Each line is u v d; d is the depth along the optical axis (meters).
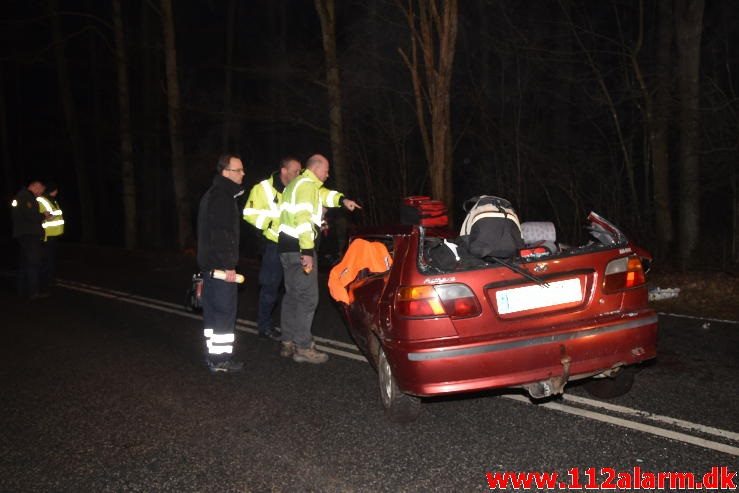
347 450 4.33
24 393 5.77
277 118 15.85
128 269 13.89
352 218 17.27
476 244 4.65
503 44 15.80
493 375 4.13
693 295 8.77
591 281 4.38
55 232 11.24
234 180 6.00
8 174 33.38
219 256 5.93
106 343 7.45
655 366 5.77
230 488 3.89
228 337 6.11
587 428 4.48
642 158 16.23
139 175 27.67
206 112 16.53
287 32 25.11
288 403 5.26
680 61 11.57
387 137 17.53
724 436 4.27
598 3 15.65
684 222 11.84
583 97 15.50
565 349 4.18
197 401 5.39
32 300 10.43
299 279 6.25
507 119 17.80
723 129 11.24
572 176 14.66
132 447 4.52
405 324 4.24
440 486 3.81
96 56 26.62
